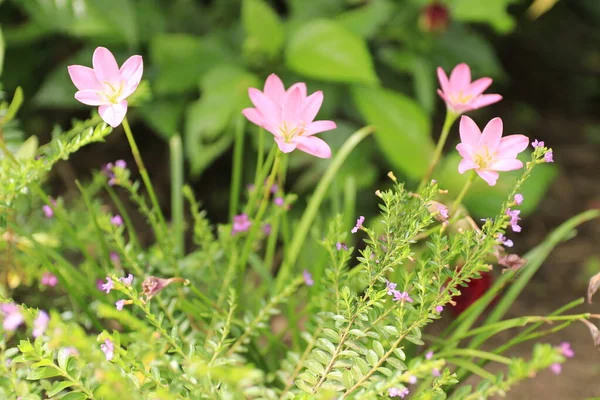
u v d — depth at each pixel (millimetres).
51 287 1170
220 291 1073
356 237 1643
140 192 1828
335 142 1651
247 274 1358
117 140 1988
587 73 2732
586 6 2623
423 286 920
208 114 1509
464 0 1747
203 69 1669
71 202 1651
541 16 2584
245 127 1588
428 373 950
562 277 1680
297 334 1071
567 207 2020
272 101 940
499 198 1502
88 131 981
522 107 2574
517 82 2736
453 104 997
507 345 1009
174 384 906
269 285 1115
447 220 955
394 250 931
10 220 1041
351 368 928
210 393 888
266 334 1055
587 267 1704
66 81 1676
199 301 1056
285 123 938
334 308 1017
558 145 2371
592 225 1930
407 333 931
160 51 1633
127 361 916
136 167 1923
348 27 1683
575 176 2184
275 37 1601
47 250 1046
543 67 2770
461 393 912
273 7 2107
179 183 1167
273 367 1091
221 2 1906
